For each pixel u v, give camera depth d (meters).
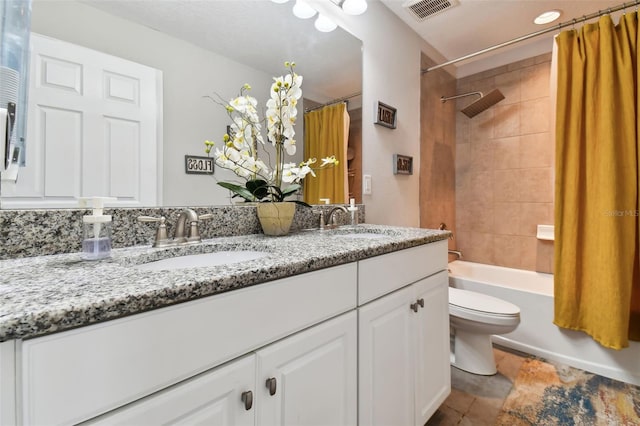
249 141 1.27
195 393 0.51
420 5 2.00
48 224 0.76
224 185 1.18
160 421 0.47
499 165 2.72
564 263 1.78
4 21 0.64
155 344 0.47
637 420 1.32
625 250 1.60
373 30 1.91
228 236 1.16
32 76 0.75
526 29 2.28
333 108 1.67
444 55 2.70
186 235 1.00
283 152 1.36
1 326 0.34
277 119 1.27
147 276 0.54
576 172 1.77
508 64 2.66
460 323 1.68
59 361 0.39
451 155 2.90
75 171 0.82
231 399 0.56
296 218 1.47
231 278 0.55
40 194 0.76
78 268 0.61
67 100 0.81
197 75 1.12
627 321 1.56
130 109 0.94
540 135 2.50
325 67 1.61
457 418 1.35
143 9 0.98
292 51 1.46
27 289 0.46
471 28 2.27
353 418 0.85
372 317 0.92
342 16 1.70
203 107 1.13
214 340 0.54
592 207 1.71
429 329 1.22
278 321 0.65
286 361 0.66
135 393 0.45
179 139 1.06
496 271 2.64
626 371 1.60
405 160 2.16
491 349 1.72
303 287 0.71
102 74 0.88
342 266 0.82
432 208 2.60
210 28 1.16
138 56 0.96
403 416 1.05
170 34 1.04
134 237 0.91
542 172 2.50
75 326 0.40
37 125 0.75
